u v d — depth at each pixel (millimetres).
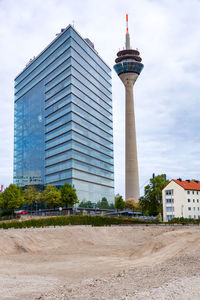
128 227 70812
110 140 149625
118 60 188250
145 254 38781
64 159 114562
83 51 131375
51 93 129750
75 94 119062
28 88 148625
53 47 132750
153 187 110625
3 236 45688
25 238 47969
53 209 110250
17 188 92312
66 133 115875
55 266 31875
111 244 56406
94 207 121812
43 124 132375
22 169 142875
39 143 133000
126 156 171750
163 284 16562
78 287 19453
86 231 61750
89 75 134750
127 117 177000
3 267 31500
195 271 20750
